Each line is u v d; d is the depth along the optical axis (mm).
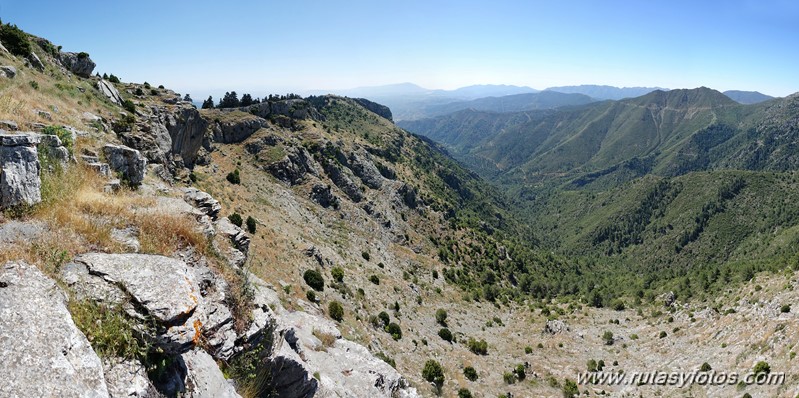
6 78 25875
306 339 18656
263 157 104062
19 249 8422
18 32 35375
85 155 18469
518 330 87500
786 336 51469
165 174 36250
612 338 82312
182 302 8328
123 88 60219
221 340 9609
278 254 48562
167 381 7754
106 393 6031
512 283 145375
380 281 72562
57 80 36281
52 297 7047
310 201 99625
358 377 17672
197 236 12688
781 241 189375
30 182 11305
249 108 145250
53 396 5422
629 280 180500
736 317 71688
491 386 48031
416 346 49906
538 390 50812
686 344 71125
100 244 10148
